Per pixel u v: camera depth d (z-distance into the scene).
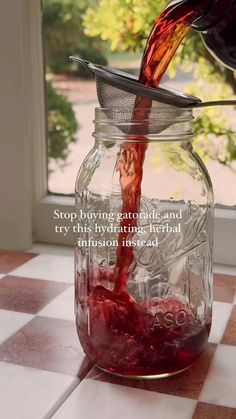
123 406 0.37
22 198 0.66
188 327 0.41
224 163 0.63
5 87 0.63
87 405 0.37
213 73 0.61
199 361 0.43
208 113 0.62
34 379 0.40
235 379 0.40
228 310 0.51
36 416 0.36
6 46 0.62
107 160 0.43
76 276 0.45
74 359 0.43
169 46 0.41
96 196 0.44
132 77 0.43
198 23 0.39
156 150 0.42
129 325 0.41
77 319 0.43
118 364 0.40
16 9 0.60
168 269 0.45
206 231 0.44
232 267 0.62
